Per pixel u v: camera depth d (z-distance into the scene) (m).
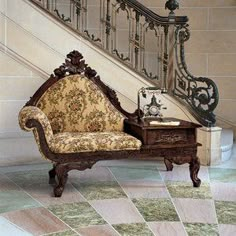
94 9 5.93
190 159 3.86
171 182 4.02
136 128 3.85
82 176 4.20
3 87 4.82
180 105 4.87
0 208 3.25
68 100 4.04
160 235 2.77
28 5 4.73
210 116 4.68
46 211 3.20
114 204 3.38
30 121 3.45
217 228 2.90
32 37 4.77
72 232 2.80
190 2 5.98
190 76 4.83
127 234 2.77
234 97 6.04
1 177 4.12
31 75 4.87
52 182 3.95
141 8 4.87
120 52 5.98
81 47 4.86
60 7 5.79
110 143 3.64
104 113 4.11
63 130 4.02
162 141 3.79
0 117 4.86
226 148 4.89
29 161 4.68
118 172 4.38
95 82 4.21
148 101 4.90
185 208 3.31
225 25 5.97
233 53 5.99
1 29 4.70
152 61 6.02
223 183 4.00
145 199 3.52
